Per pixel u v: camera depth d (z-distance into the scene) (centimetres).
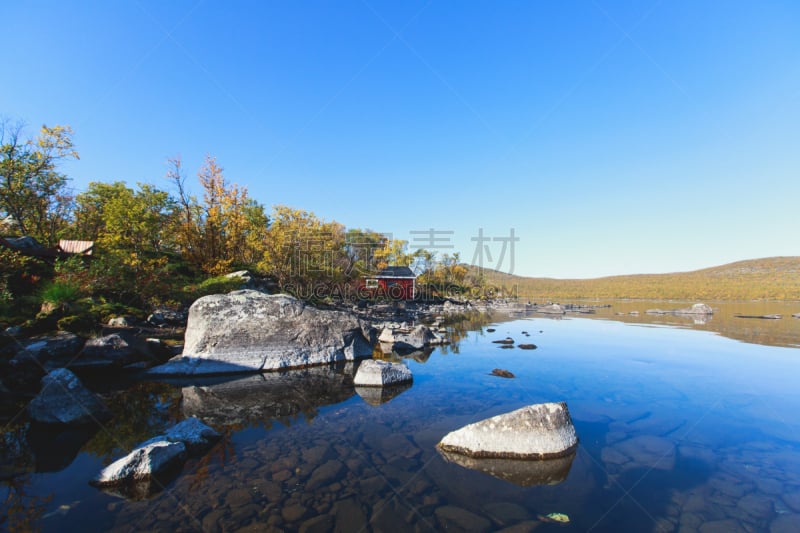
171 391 1111
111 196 4119
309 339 1530
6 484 582
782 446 788
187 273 2922
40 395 851
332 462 673
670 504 560
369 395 1113
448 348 2016
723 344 2244
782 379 1383
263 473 627
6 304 1380
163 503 532
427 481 610
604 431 856
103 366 1256
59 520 488
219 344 1373
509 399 1092
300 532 471
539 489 593
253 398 1066
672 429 876
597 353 1906
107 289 1831
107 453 696
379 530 477
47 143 3028
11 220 2988
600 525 502
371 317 3212
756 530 498
